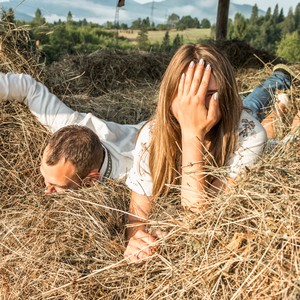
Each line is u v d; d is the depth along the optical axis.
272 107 3.46
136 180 2.24
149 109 4.38
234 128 2.06
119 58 6.32
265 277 1.48
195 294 1.61
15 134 2.83
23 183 2.58
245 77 5.43
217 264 1.58
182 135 2.03
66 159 2.26
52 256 1.92
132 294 1.74
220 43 7.17
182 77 1.98
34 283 1.85
